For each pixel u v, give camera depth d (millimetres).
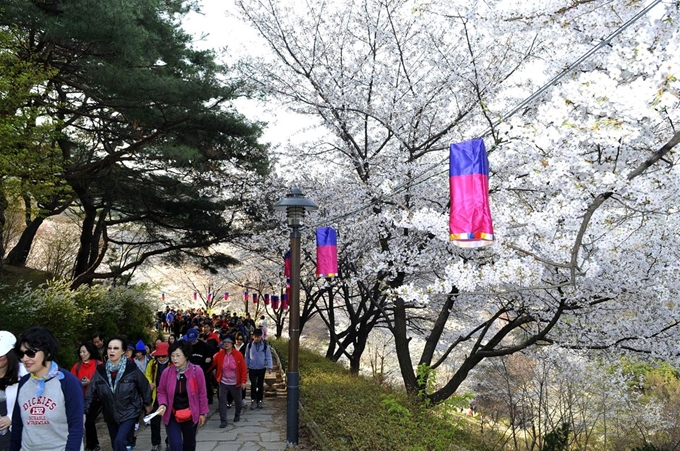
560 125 4578
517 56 9172
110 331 14438
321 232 9195
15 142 9453
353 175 12297
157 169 16906
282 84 11242
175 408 5801
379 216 9953
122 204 18438
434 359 21328
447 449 6543
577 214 5695
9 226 18672
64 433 3703
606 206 6625
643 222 6516
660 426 13711
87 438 7145
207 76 14773
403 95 10203
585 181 5277
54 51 12734
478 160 4695
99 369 6047
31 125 9789
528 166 6477
